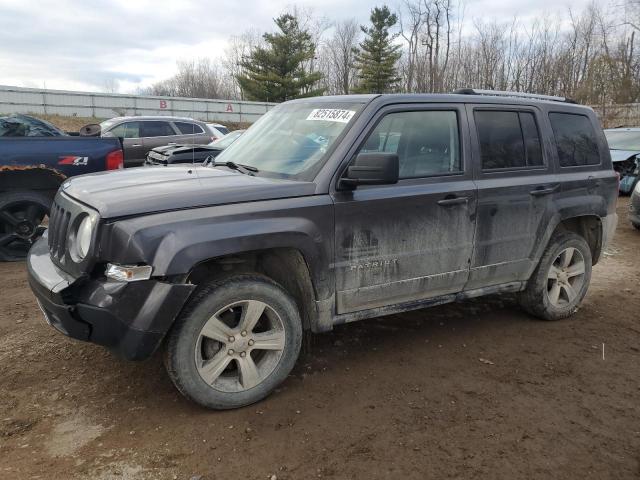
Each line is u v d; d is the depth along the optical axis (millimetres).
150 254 2775
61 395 3307
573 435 3031
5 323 4414
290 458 2744
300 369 3727
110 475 2584
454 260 3896
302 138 3746
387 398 3369
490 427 3078
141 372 3602
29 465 2641
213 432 2945
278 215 3131
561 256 4715
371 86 44688
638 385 3652
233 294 3051
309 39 45125
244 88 44844
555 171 4457
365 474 2643
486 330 4559
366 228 3453
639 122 24094
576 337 4465
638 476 2701
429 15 37875
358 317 3615
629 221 9062
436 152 3836
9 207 6230
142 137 13750
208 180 3359
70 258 3020
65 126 34625
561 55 30859
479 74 34312
